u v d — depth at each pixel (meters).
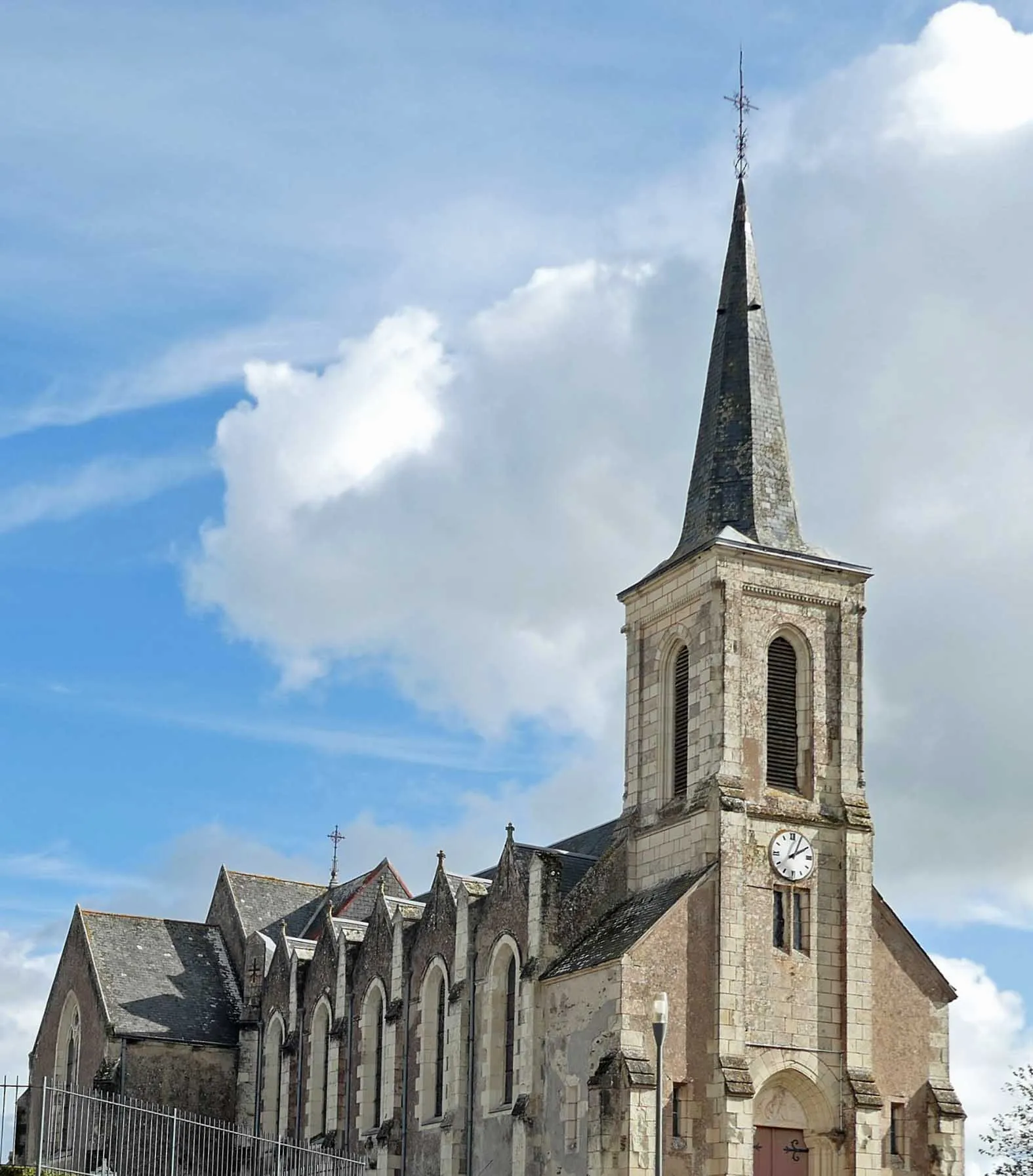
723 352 66.75
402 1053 69.69
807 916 58.56
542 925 59.47
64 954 92.00
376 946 74.75
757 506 63.03
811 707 60.81
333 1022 76.69
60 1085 87.56
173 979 88.06
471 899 65.56
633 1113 52.84
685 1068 54.62
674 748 61.97
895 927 60.50
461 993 64.50
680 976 55.59
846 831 59.69
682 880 58.03
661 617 63.62
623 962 54.78
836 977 58.22
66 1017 89.75
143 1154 69.31
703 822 58.09
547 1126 57.09
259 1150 69.81
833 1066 57.22
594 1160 53.31
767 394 65.50
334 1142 73.81
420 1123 67.06
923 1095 58.91
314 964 80.94
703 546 60.84
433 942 69.19
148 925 91.31
